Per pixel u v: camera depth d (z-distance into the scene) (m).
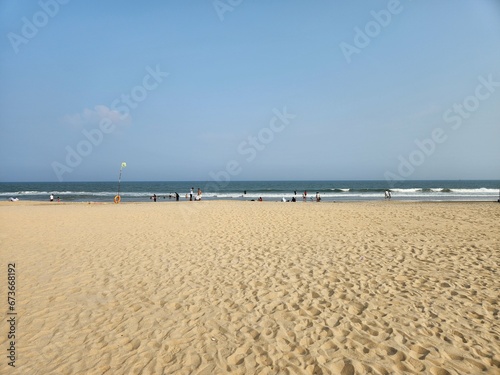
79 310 4.55
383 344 3.56
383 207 18.88
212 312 4.46
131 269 6.39
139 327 4.05
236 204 21.95
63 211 17.34
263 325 4.06
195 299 4.90
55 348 3.59
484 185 84.12
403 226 11.12
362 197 39.66
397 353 3.38
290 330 3.91
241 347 3.56
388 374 3.04
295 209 17.55
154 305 4.70
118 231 10.67
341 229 10.60
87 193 50.78
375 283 5.44
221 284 5.51
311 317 4.25
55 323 4.18
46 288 5.39
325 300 4.77
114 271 6.27
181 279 5.79
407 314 4.28
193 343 3.67
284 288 5.28
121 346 3.62
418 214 14.68
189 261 6.91
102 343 3.69
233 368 3.19
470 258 6.88
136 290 5.29
